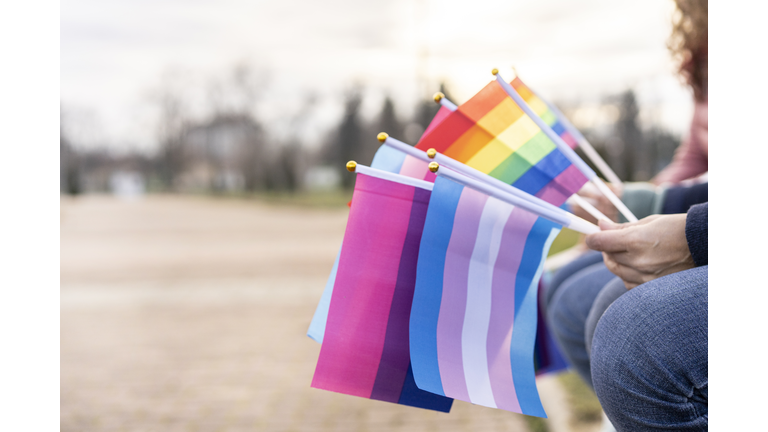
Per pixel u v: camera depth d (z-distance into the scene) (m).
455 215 0.76
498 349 0.77
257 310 5.15
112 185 33.97
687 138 1.43
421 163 0.88
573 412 2.21
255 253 9.47
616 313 0.71
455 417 2.52
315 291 6.07
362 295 0.79
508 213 0.78
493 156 0.87
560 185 0.88
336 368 0.78
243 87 34.75
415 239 0.79
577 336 1.09
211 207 25.50
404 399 0.78
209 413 2.72
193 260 8.69
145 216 19.45
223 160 35.72
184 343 4.06
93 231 13.89
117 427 2.58
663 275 0.76
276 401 2.85
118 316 4.97
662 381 0.65
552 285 1.28
